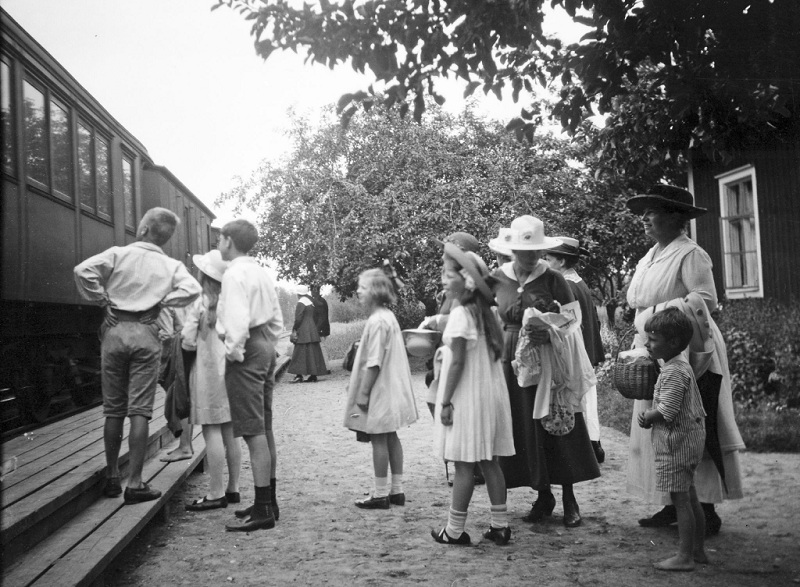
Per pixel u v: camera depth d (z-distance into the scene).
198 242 18.14
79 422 6.86
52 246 7.66
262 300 4.71
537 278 4.77
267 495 4.76
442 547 4.30
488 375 4.30
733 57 4.28
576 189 15.95
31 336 7.32
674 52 4.42
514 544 4.32
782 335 8.57
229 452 5.39
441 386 4.39
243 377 4.68
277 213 15.99
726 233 10.70
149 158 13.09
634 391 4.12
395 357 5.34
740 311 9.47
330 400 11.91
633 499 5.34
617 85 4.66
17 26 6.63
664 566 3.75
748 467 5.93
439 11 4.36
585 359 4.93
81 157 8.88
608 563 3.91
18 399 6.80
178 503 5.49
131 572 3.98
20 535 3.40
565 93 5.07
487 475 4.36
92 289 4.38
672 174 12.91
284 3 4.36
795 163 9.09
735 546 4.10
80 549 3.52
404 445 7.88
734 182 10.48
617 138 6.30
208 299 5.11
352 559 4.11
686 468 3.75
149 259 4.55
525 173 16.12
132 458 4.45
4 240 6.29
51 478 4.22
